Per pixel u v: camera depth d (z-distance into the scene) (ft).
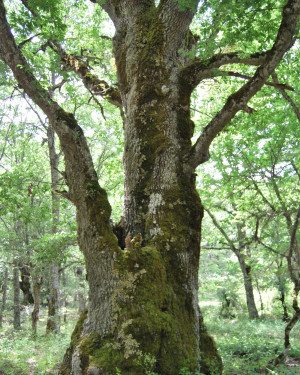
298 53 31.32
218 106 40.68
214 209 54.08
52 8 18.38
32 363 23.25
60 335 38.17
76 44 36.76
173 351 15.92
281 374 18.17
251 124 36.35
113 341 15.37
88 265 17.07
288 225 32.86
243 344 26.00
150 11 22.27
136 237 17.75
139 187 19.49
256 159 40.22
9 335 42.45
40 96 17.95
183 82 20.56
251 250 53.36
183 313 17.31
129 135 20.61
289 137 39.32
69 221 36.06
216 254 97.60
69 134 17.52
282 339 30.55
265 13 18.06
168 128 19.83
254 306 53.83
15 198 30.01
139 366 14.84
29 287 74.84
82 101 43.04
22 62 18.19
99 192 17.37
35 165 53.57
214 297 86.33
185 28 21.39
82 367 15.11
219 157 44.70
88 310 16.87
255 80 16.89
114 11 23.98
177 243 17.95
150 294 16.24
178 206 18.60
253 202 37.45
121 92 22.53
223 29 19.53
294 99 33.86
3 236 47.21
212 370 17.24
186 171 19.25
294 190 37.11
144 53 21.02
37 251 37.24
